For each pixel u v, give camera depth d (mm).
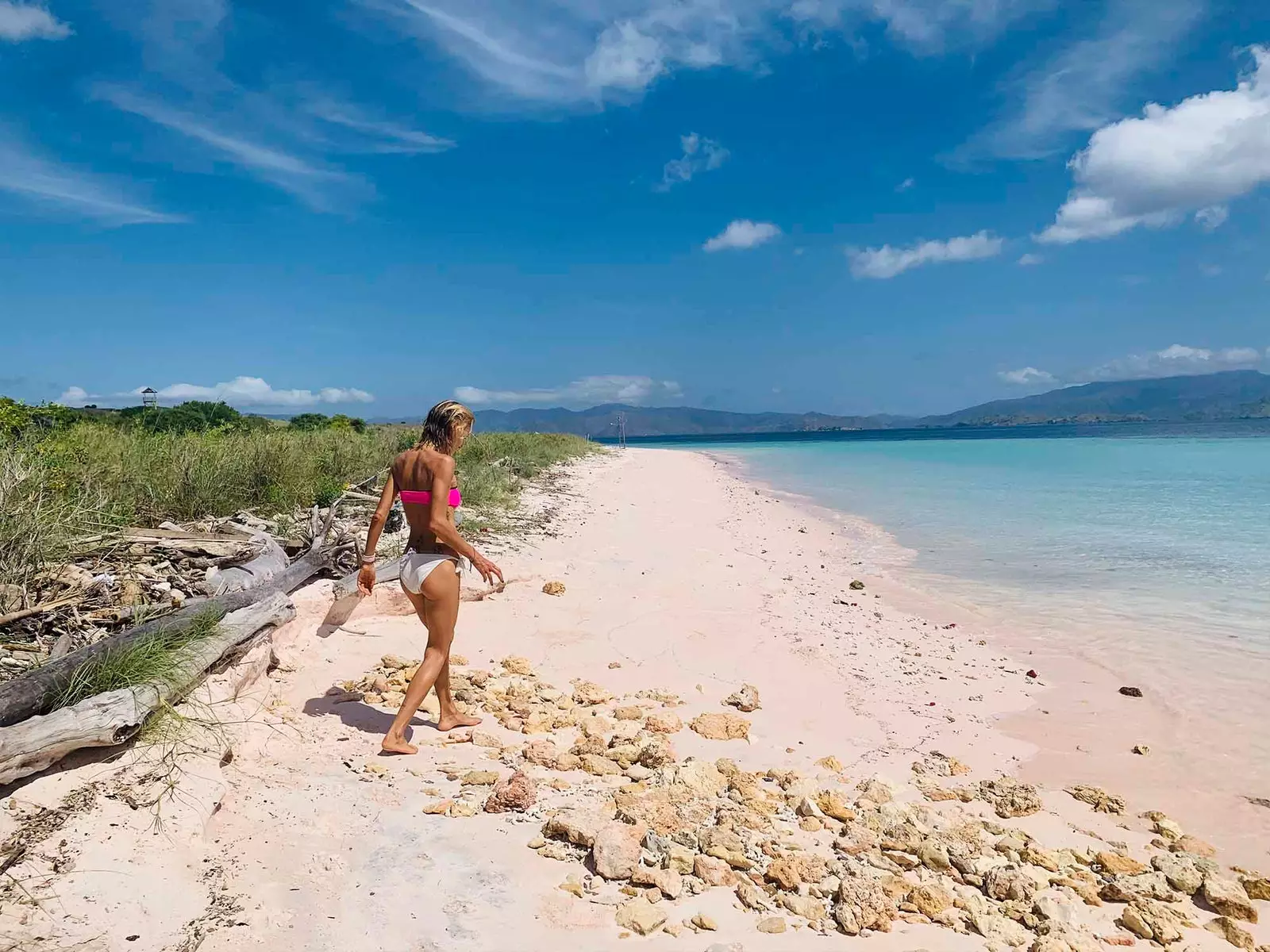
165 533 7398
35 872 2689
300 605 6258
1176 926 3172
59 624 4996
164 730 3781
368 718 4773
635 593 8672
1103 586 9734
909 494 22062
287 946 2561
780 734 5164
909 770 4742
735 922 2939
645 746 4465
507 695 5375
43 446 8422
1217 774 4781
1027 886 3328
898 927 3035
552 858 3283
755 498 22047
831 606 9008
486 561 4477
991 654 7309
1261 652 7043
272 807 3498
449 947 2637
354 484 12234
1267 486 20672
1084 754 5070
